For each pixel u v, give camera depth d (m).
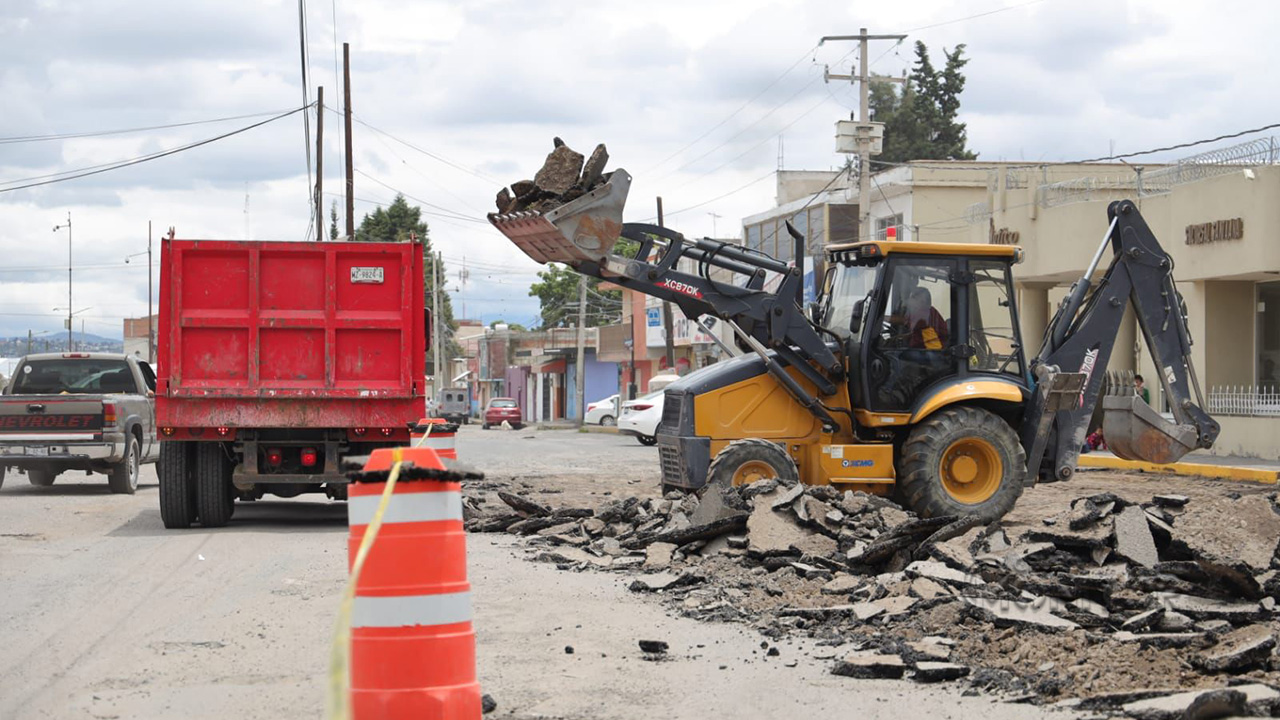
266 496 20.81
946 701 6.39
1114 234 15.04
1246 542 9.57
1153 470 24.22
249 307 14.66
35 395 20.09
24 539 13.84
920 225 39.09
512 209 14.16
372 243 14.82
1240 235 24.81
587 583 10.62
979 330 14.84
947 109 72.06
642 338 66.56
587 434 54.53
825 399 14.82
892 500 14.97
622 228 14.15
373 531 4.06
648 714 6.21
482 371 109.75
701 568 10.91
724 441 14.64
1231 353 26.97
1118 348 31.17
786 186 56.28
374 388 14.79
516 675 7.07
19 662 7.40
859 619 8.32
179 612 9.09
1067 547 9.80
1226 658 6.38
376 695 4.84
